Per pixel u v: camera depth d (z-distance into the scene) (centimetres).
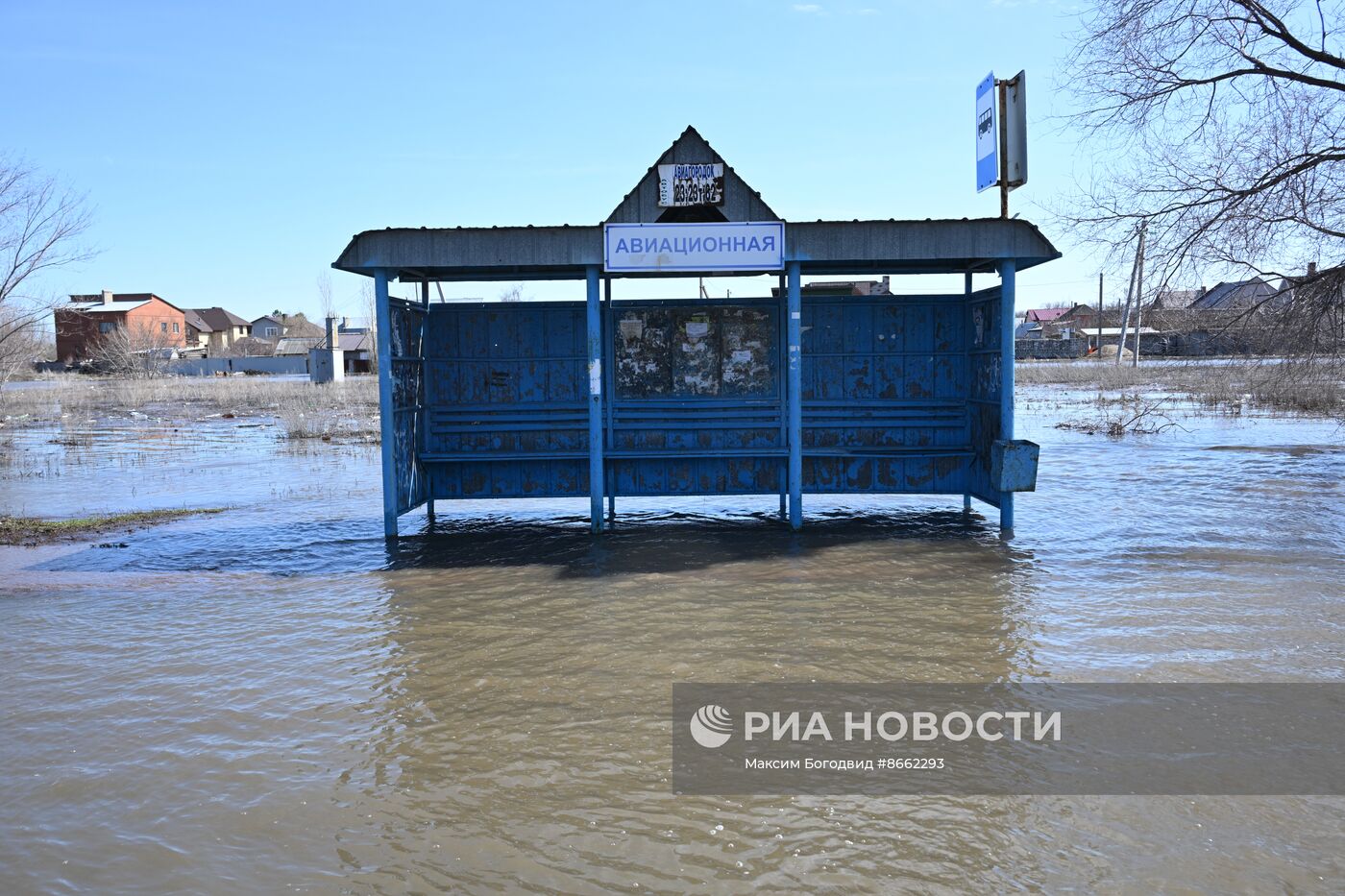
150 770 479
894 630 682
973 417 1134
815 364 1156
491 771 471
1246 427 2175
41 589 845
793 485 1059
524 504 1282
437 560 935
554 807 435
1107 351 7656
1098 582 808
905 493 1146
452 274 1120
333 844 406
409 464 1091
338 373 5212
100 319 8306
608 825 419
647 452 1095
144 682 604
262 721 538
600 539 1030
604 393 1137
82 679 611
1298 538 970
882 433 1154
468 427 1144
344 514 1206
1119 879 373
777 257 988
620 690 576
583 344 1148
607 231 978
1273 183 1438
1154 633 667
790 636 672
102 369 6388
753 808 432
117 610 772
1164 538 981
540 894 368
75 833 419
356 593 812
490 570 886
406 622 723
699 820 422
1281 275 1508
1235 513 1117
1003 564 880
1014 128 1143
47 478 1588
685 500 1293
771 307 1137
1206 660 611
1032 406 2866
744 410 1138
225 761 488
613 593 797
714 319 1138
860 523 1098
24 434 2459
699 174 982
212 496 1364
